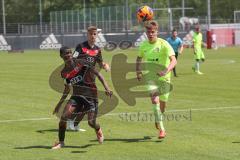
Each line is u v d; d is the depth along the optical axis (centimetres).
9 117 3947
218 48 15538
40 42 15212
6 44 14738
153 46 3206
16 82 6500
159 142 3067
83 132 3369
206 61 10006
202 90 5484
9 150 2898
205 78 6788
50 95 5203
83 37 15662
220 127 3481
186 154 2775
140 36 15350
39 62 10200
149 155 2764
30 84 6247
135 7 16962
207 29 16025
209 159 2669
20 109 4322
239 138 3148
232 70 7969
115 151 2862
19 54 13400
